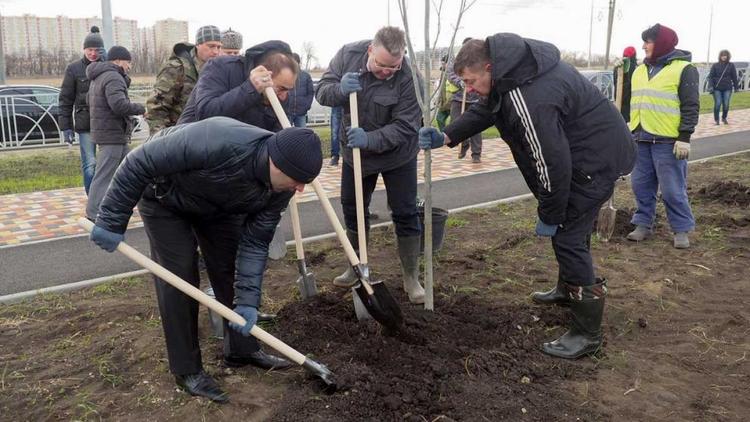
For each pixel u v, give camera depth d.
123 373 3.62
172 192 2.99
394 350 3.70
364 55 4.44
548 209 3.53
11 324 4.33
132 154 2.83
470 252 5.83
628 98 7.71
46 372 3.64
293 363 3.69
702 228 6.46
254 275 3.23
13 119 13.84
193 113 3.74
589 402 3.30
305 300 4.49
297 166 2.65
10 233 6.78
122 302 4.69
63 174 10.52
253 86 3.46
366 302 3.72
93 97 6.58
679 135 5.62
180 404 3.29
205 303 3.10
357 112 4.34
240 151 2.74
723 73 16.61
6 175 10.41
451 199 8.31
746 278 5.11
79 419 3.19
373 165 4.45
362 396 3.24
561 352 3.78
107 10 12.95
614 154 3.59
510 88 3.36
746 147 12.73
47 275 5.40
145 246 6.20
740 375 3.59
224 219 3.35
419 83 4.38
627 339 4.08
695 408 3.27
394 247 6.05
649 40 5.79
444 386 3.34
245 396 3.36
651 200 6.09
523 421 3.12
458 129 4.03
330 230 6.76
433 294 4.74
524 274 5.23
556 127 3.35
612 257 5.64
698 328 4.20
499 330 4.07
